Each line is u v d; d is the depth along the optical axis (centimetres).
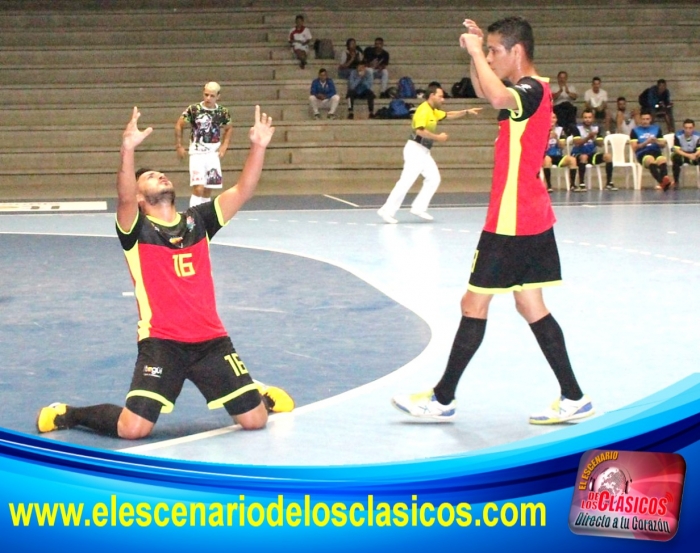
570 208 1652
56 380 597
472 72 505
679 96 2478
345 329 733
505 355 655
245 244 1217
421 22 2678
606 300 838
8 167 2228
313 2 2738
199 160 1317
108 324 754
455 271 991
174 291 501
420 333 718
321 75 2347
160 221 508
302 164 2250
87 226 1427
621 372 605
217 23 2645
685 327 731
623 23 2692
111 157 2253
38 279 960
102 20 2623
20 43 2550
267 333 721
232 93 2436
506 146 500
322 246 1192
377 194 1964
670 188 2019
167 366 499
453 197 1886
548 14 2712
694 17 2744
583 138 1998
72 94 2403
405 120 2334
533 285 507
